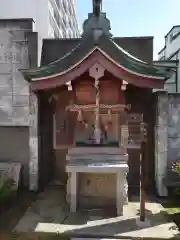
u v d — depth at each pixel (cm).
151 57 1155
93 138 990
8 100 1155
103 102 973
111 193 970
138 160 1158
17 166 1124
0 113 1161
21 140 1157
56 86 944
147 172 1148
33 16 1417
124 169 877
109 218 852
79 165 898
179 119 1117
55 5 1672
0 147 1165
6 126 1162
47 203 982
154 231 764
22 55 1135
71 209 906
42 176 1161
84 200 970
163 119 1074
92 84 967
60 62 910
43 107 1164
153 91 1200
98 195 971
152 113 1157
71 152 984
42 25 1416
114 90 970
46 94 1160
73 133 1021
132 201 1005
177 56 1652
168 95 1115
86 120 1002
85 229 777
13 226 828
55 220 838
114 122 987
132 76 903
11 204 978
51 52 1195
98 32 893
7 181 1001
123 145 973
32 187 1106
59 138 1048
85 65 882
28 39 1127
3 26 1138
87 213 895
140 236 736
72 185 909
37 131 1105
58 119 1060
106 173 951
